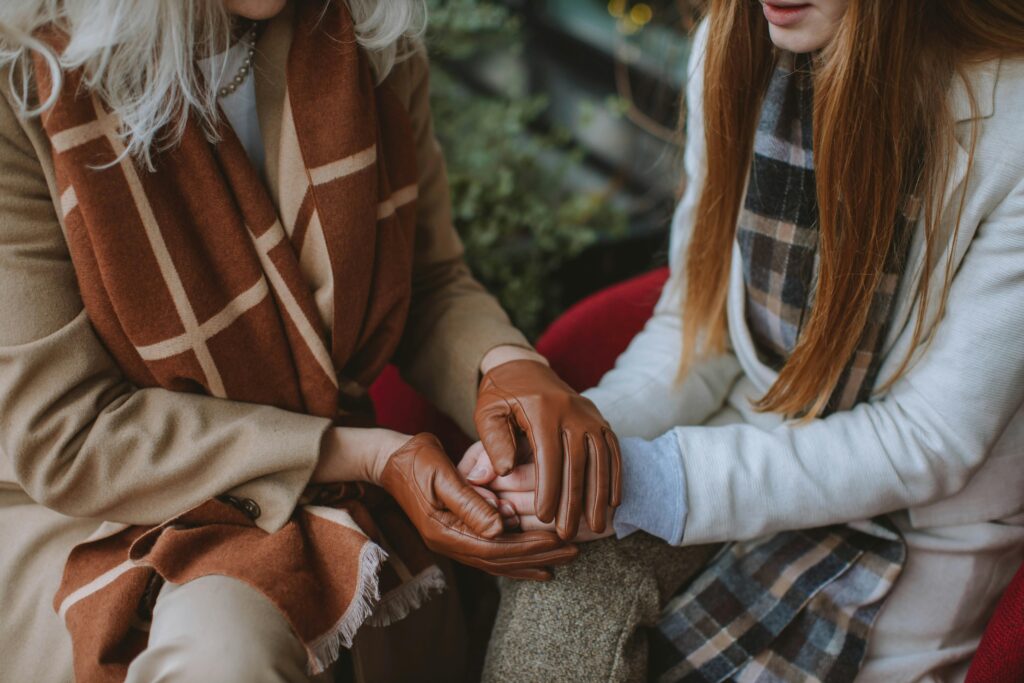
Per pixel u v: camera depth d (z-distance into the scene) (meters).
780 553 0.99
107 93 0.78
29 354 0.80
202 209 0.83
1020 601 0.83
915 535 0.98
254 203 0.85
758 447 0.92
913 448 0.89
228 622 0.77
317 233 0.87
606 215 2.03
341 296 0.89
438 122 1.85
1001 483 0.95
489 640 1.06
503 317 1.08
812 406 0.98
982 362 0.84
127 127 0.79
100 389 0.84
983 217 0.83
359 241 0.88
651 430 1.04
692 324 1.07
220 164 0.85
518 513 0.87
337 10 0.87
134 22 0.75
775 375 1.04
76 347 0.82
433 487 0.86
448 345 1.05
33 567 0.92
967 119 0.81
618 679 0.90
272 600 0.79
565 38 2.29
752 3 0.88
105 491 0.84
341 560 0.85
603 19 2.27
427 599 0.98
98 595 0.84
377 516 0.98
